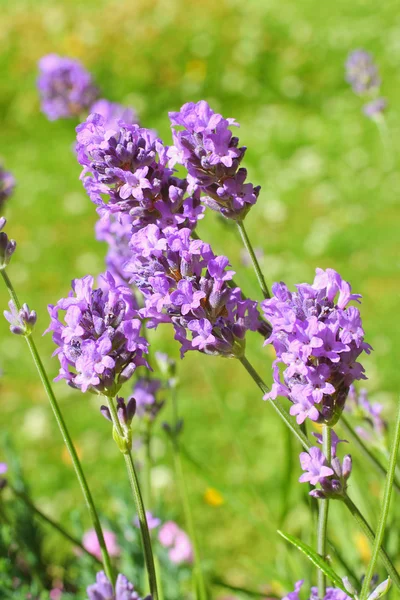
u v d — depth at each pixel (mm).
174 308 1189
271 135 8922
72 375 1230
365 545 2582
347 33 10438
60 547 3154
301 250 6488
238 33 10891
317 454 1197
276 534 2322
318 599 1295
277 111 9742
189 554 2539
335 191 7402
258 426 4680
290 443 2221
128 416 1232
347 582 1194
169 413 4902
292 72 10227
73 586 2375
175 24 11141
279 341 1146
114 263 1740
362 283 5930
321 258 6352
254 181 7922
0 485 1801
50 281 6688
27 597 2150
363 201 7152
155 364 2359
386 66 9406
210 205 1345
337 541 2697
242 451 2469
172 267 1187
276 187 7734
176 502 3986
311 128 8930
